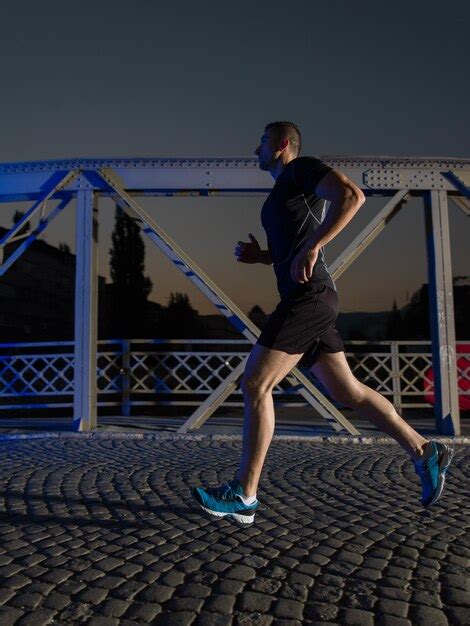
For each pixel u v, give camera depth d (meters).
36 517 3.60
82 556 2.86
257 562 2.75
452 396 7.73
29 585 2.49
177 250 7.82
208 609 2.24
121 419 9.22
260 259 3.60
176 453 6.29
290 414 10.81
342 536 3.18
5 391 9.38
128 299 26.52
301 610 2.22
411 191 7.95
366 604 2.27
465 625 2.10
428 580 2.52
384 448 6.85
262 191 7.98
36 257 16.75
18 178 8.05
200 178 7.88
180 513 3.68
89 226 7.87
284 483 4.64
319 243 2.71
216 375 9.26
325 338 3.03
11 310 15.15
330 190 2.75
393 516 3.60
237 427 8.38
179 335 26.97
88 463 5.57
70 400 13.59
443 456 3.06
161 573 2.62
